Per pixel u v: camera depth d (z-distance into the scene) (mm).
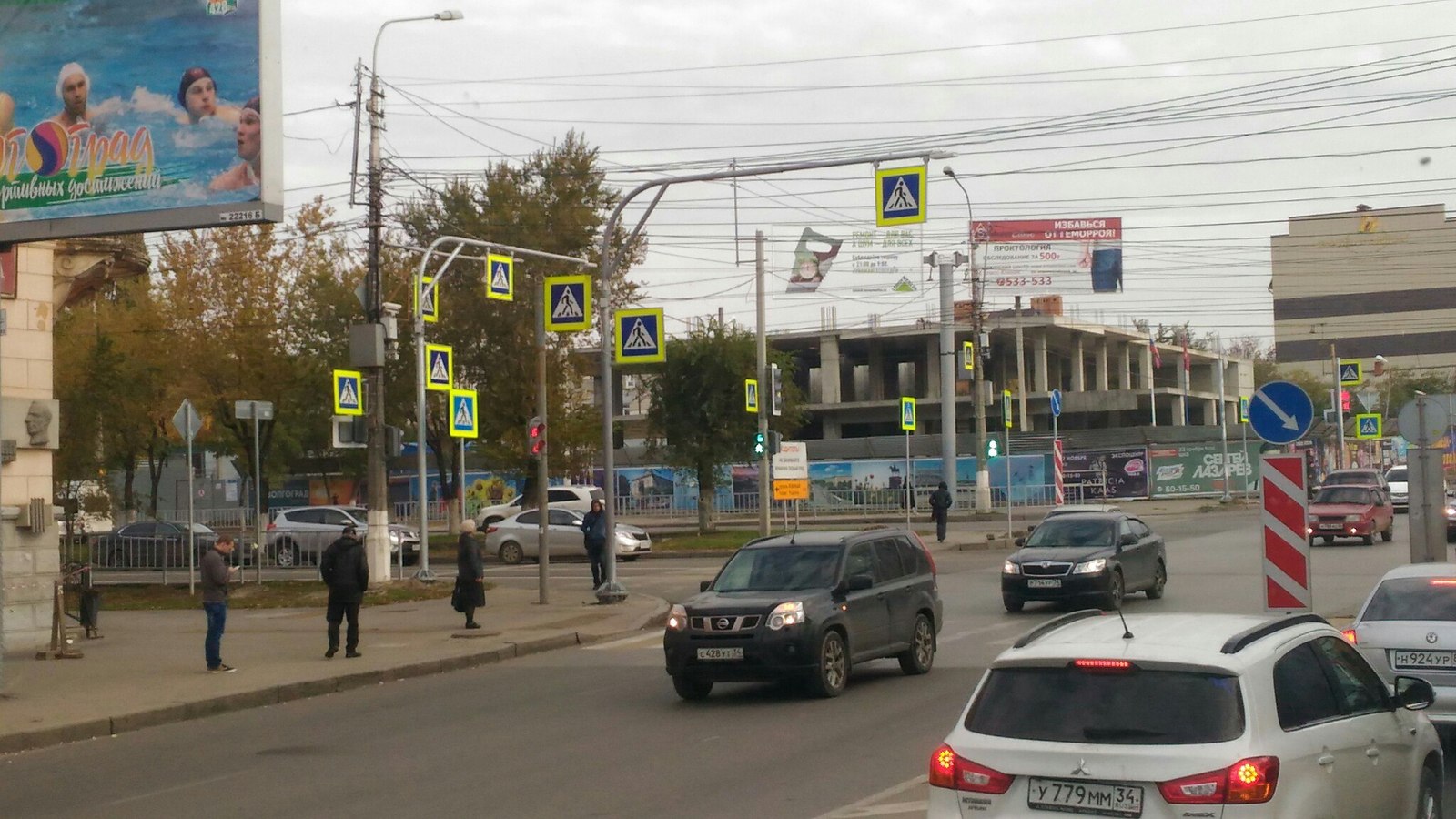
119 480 56312
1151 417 83438
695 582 30719
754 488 64375
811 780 9844
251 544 37312
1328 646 6445
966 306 75125
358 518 41938
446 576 34219
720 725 12531
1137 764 5246
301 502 68812
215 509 62312
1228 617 6426
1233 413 90375
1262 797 5133
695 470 47250
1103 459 61812
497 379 45688
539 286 25828
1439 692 9891
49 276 20594
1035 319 72312
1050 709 5613
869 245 78312
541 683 16328
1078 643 5902
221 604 17344
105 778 11297
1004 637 19125
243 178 15867
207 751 12547
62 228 16328
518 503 48062
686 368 46406
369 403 29109
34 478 20125
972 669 16031
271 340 40906
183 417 27188
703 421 46438
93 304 42156
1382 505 36938
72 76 16438
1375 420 57938
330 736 13070
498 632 21406
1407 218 91812
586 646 20641
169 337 40688
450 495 49531
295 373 41875
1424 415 17719
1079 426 80125
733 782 9883
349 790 10250
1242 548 34750
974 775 5547
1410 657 10039
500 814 9148
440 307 44688
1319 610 20344
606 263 25578
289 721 14359
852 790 9445
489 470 62812
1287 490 13484
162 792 10570
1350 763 5871
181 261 40812
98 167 16297
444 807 9453
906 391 81438
